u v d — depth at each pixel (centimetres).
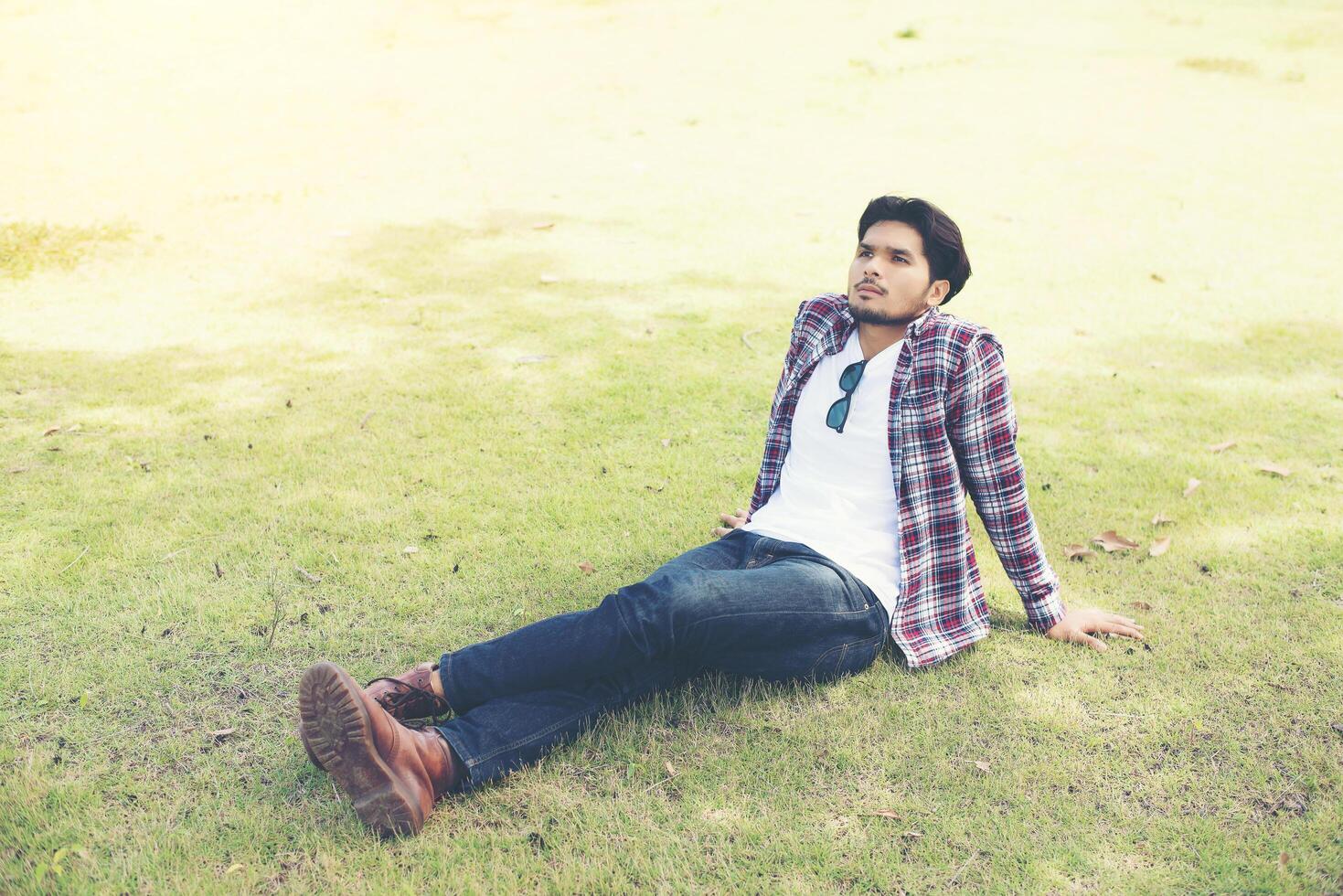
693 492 379
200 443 409
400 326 543
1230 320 568
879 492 271
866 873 212
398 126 1033
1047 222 748
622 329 547
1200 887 209
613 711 254
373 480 382
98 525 346
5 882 205
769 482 298
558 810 228
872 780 238
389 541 341
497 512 362
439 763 227
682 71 1272
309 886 208
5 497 362
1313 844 220
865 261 262
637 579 321
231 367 486
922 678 273
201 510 357
